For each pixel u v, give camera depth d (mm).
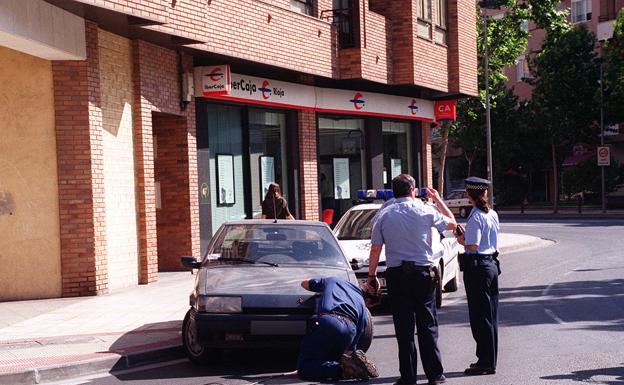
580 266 20047
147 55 16484
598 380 8086
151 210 16469
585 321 11859
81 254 14430
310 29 20578
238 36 17781
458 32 27031
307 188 22266
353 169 24875
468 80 27922
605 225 35219
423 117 28172
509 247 25781
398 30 23828
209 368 9305
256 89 19922
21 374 8492
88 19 14430
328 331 8422
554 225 37000
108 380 8688
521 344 10227
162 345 9984
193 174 18156
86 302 13742
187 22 15969
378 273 13062
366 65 22125
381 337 11180
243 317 8883
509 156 53094
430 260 8125
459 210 50656
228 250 10203
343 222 14680
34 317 12344
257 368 9281
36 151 14328
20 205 14328
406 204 8188
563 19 36656
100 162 14703
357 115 24984
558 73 49125
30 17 12391
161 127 18062
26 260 14336
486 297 8602
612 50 46219
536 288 16000
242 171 20344
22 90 14297
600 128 49875
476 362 8898
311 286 8797
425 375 8711
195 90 18219
